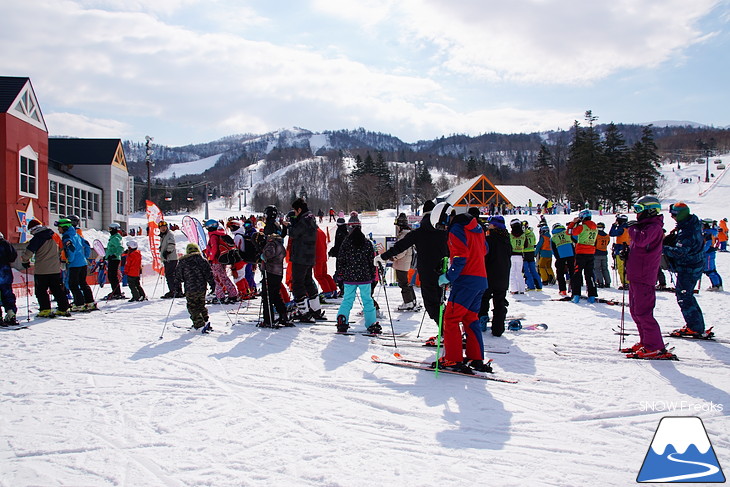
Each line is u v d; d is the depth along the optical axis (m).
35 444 3.69
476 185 62.00
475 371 5.32
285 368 5.54
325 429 3.91
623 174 64.00
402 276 9.13
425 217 6.68
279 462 3.38
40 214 21.30
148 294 12.85
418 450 3.55
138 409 4.35
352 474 3.20
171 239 11.67
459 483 3.08
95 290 13.69
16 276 15.35
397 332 7.31
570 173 66.94
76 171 33.81
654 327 5.79
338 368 5.53
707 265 11.72
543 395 4.64
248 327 7.74
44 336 7.27
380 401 4.50
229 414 4.22
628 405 4.34
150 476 3.21
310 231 8.12
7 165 18.91
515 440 3.72
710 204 51.94
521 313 8.88
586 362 5.71
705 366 5.46
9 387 4.97
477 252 5.33
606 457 3.44
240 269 10.47
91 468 3.32
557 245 11.00
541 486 3.05
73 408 4.39
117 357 6.05
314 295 8.33
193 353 6.20
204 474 3.23
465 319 5.45
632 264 5.90
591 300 9.96
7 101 19.20
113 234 11.52
